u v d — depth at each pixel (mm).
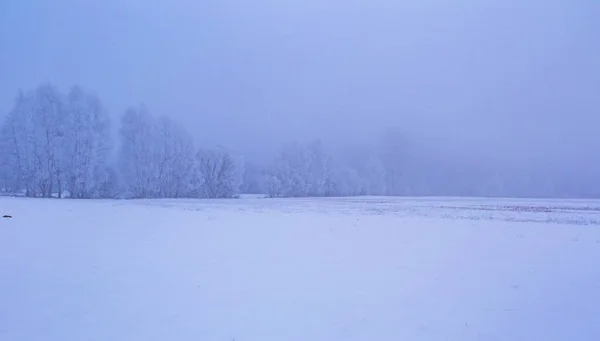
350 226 22844
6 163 52844
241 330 6840
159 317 7441
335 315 7648
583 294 9203
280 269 11523
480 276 10836
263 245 15883
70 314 7551
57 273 10742
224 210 35062
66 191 56312
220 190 71125
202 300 8508
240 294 8977
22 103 53188
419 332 6867
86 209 32219
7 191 54125
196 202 49844
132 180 59375
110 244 15609
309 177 83125
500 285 9930
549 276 10891
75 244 15469
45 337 6465
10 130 52844
